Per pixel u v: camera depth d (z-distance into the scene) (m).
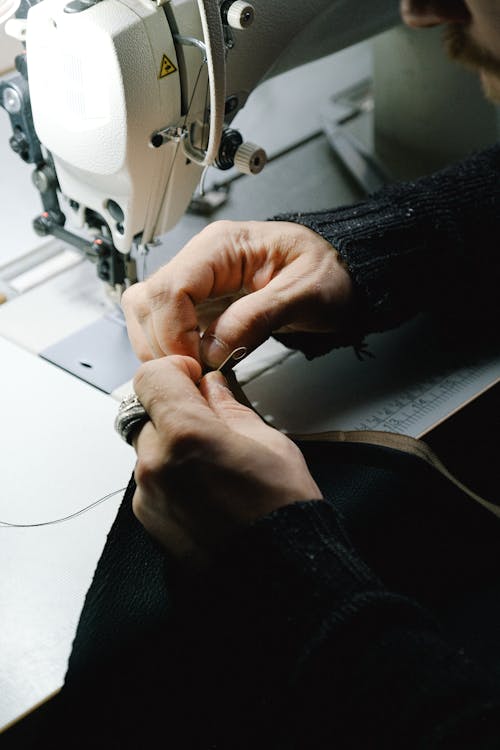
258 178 1.42
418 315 1.10
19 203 1.28
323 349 0.97
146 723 0.68
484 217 1.03
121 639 0.71
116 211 1.01
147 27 0.87
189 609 0.70
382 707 0.56
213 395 0.77
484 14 0.85
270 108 1.61
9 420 0.96
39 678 0.71
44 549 0.82
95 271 1.20
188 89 0.92
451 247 0.99
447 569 0.80
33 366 1.04
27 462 0.91
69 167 1.00
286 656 0.61
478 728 0.54
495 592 0.80
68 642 0.74
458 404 0.96
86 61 0.87
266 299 0.85
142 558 0.77
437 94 1.36
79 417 0.96
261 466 0.66
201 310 0.95
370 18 1.18
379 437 0.84
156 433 0.71
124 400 0.76
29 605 0.77
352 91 1.67
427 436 0.92
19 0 0.98
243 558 0.62
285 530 0.62
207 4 0.82
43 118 0.95
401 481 0.85
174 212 1.04
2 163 1.28
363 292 0.93
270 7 0.97
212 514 0.65
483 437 1.09
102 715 0.69
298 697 0.58
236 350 0.80
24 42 0.99
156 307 0.85
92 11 0.86
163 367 0.74
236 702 0.66
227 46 0.92
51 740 0.68
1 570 0.80
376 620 0.59
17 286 1.17
